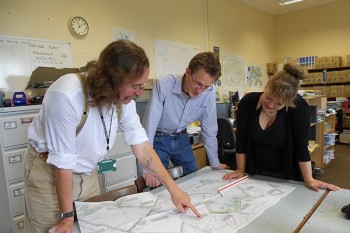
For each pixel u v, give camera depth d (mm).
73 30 2775
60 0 2686
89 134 953
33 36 2512
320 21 5926
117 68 762
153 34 3668
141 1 3488
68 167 843
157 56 3730
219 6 4848
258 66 6023
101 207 990
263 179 1304
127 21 3330
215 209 975
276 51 6527
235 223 870
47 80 2285
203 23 4512
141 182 1245
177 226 854
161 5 3762
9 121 1855
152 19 3645
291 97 1170
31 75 2371
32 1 2492
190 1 4234
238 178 1320
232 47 5219
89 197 1113
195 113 1647
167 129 1732
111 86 802
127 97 850
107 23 3109
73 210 900
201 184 1253
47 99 840
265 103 1268
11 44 2381
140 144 1095
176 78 1583
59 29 2688
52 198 1001
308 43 6137
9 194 1887
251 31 5762
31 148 1013
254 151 1464
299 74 1174
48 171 985
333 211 938
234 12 5246
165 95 1580
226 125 2598
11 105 2006
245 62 5605
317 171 1869
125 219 906
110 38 3143
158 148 1743
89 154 1015
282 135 1325
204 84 1349
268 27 6348
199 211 961
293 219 887
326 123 4160
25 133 1927
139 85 811
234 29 5262
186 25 4184
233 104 4129
